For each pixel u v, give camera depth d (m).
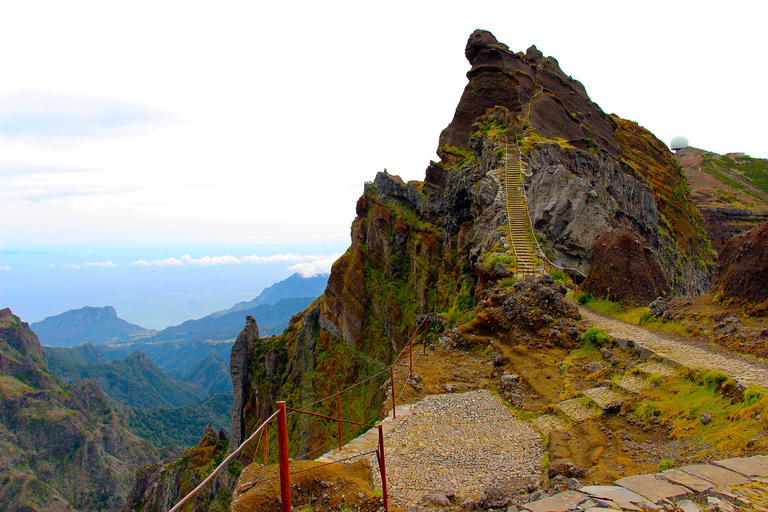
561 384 18.06
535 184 41.44
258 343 94.31
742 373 13.78
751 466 9.45
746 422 11.43
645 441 13.12
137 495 101.00
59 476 175.75
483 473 13.18
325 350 83.62
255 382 89.06
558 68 77.38
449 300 49.44
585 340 20.41
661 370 15.94
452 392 19.77
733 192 149.75
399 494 12.30
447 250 57.72
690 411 13.35
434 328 34.91
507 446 14.74
